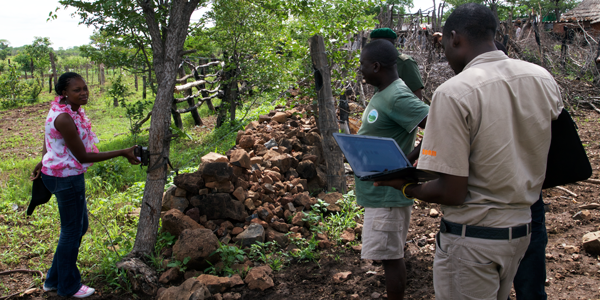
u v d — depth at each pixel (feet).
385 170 6.27
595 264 10.48
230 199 12.99
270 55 22.43
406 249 12.19
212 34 27.58
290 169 16.28
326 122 16.05
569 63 37.96
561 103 5.62
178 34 11.02
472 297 5.48
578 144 5.95
